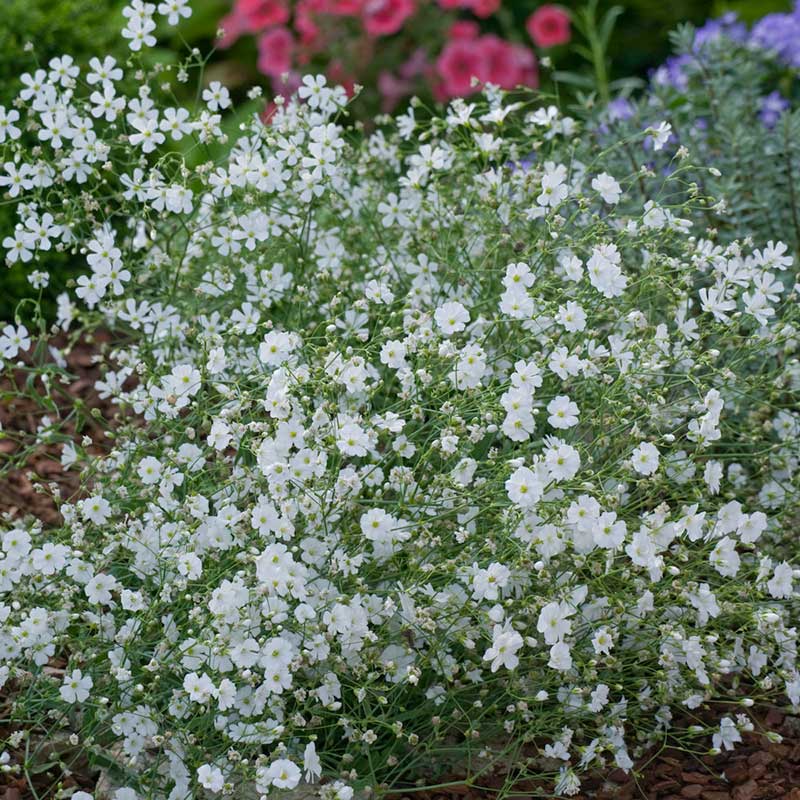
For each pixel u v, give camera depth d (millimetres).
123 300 1053
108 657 887
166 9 1008
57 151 992
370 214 1053
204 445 982
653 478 894
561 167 965
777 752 934
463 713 888
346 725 862
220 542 874
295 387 875
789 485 1002
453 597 866
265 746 893
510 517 865
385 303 990
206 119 977
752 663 901
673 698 910
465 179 1043
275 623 855
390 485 896
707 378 970
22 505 1086
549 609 839
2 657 875
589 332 935
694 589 885
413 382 894
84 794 834
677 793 910
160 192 975
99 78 994
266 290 1007
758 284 945
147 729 856
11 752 895
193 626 871
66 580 911
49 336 1011
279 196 1059
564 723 908
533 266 956
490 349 986
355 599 851
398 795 895
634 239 1025
